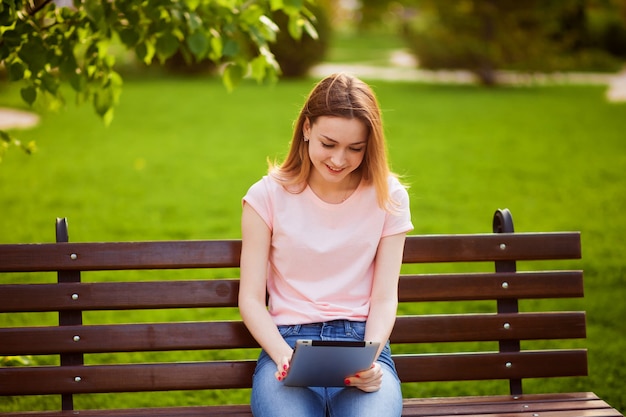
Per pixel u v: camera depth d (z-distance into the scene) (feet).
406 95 57.82
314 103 9.73
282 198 10.14
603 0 85.66
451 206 29.63
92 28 12.89
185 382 10.59
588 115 49.52
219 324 10.66
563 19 80.33
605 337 18.03
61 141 39.93
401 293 11.00
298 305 10.07
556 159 37.58
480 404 10.62
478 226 26.94
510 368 11.12
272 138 41.86
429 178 34.01
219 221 27.40
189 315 19.69
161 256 10.59
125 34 12.73
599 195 31.24
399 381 9.92
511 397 10.87
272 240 10.19
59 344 10.49
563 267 22.85
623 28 83.97
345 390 9.31
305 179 10.15
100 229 26.17
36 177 32.99
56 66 12.73
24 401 15.06
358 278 10.16
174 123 45.55
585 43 83.35
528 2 64.34
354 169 10.19
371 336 9.77
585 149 39.73
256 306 9.88
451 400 10.77
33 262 10.41
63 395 10.59
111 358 17.34
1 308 10.41
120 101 52.54
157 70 67.56
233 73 13.53
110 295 10.55
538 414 10.27
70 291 10.50
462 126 45.93
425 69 73.82
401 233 10.24
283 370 9.14
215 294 10.65
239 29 13.48
